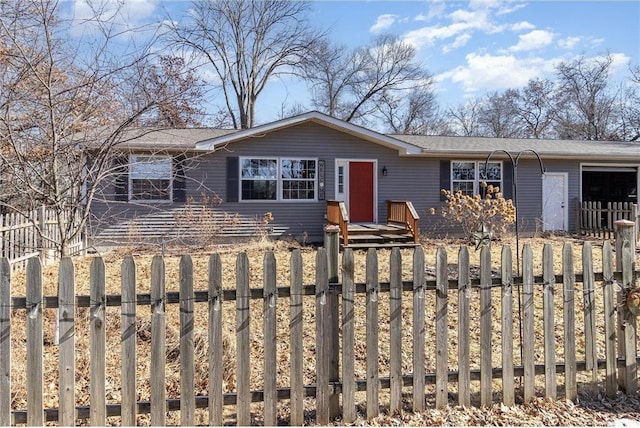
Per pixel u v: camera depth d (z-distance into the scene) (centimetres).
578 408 324
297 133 1383
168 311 545
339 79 3544
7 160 433
